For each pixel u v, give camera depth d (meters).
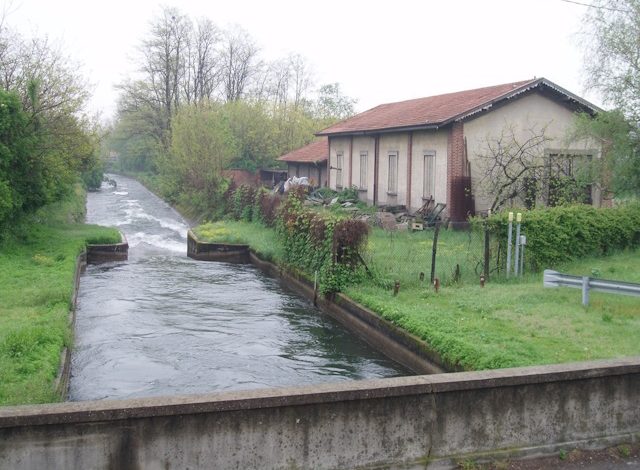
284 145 56.31
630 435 6.45
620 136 21.72
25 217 23.70
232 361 13.08
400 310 13.53
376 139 33.31
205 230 31.84
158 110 62.06
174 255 29.89
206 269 25.55
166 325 15.88
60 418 4.86
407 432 5.71
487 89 29.77
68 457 4.90
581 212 18.84
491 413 5.96
